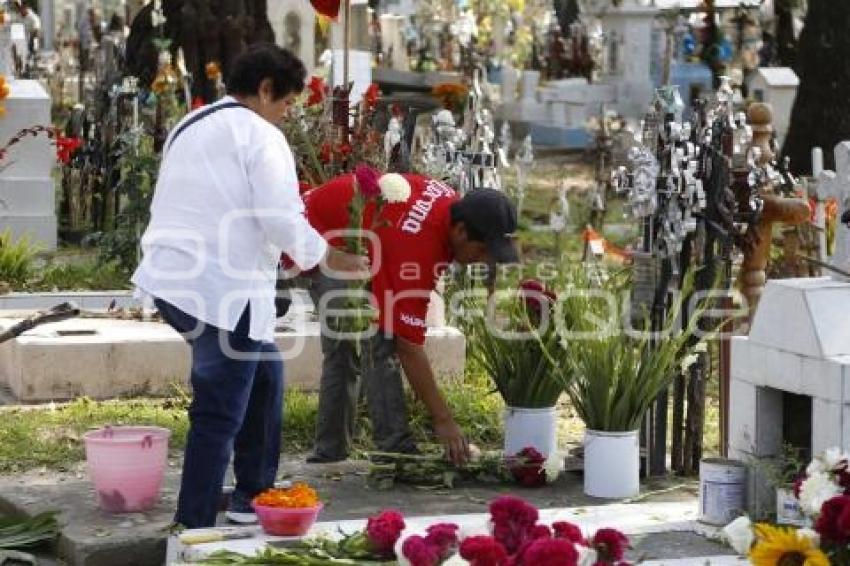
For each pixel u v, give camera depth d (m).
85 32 33.34
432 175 12.77
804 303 7.13
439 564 6.16
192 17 21.17
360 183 8.12
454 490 8.56
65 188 17.27
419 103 23.73
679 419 8.87
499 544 5.90
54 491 8.42
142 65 21.22
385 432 8.80
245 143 7.32
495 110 31.11
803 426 7.51
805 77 22.52
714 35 26.34
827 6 22.23
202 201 7.33
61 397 10.48
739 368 7.57
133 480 7.95
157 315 11.47
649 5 29.83
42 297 12.73
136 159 14.26
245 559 6.75
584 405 8.42
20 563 7.60
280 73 7.46
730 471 7.31
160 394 10.66
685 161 8.64
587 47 31.83
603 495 8.36
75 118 18.72
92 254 15.78
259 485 7.82
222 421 7.45
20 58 23.95
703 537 7.32
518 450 8.84
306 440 9.64
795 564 6.23
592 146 27.47
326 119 12.16
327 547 6.89
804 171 22.47
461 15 32.25
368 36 21.94
